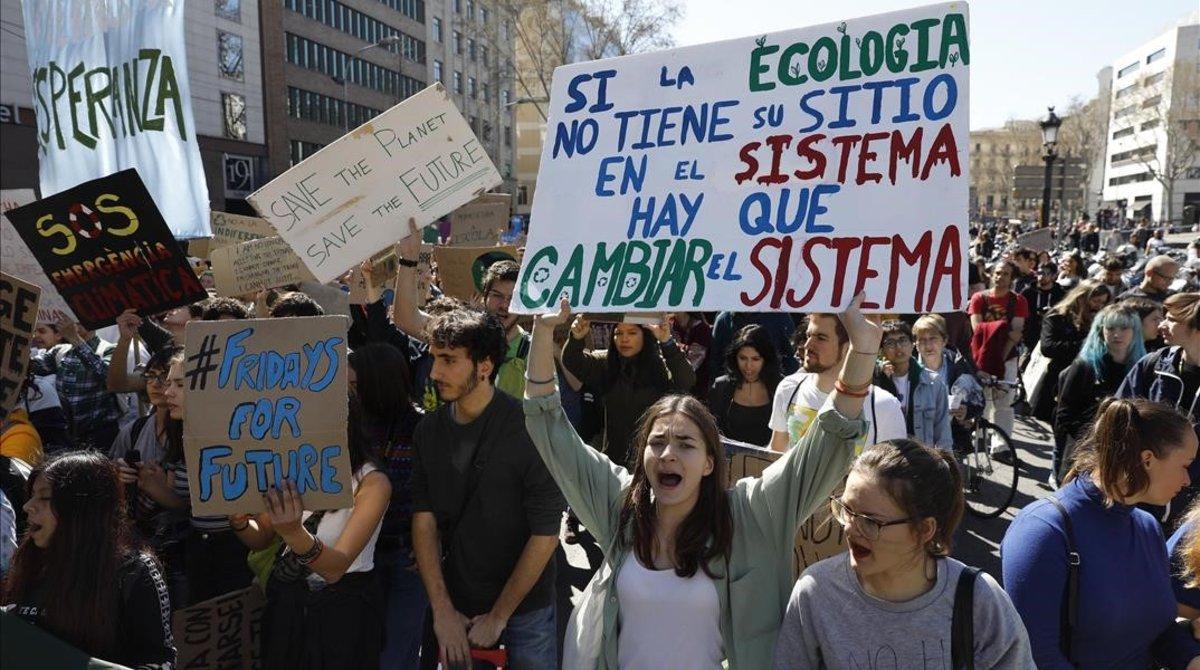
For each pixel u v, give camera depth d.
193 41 34.12
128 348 4.55
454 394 2.81
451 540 2.91
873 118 2.31
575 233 2.58
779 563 2.24
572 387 4.97
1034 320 10.17
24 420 3.69
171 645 2.44
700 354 6.59
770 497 2.24
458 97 61.59
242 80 37.44
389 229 3.56
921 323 5.80
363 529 2.68
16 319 2.60
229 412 2.50
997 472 7.22
